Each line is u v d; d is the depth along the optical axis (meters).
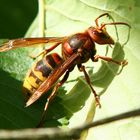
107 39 0.23
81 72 0.23
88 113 0.22
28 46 0.24
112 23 0.23
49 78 0.23
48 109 0.23
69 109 0.23
